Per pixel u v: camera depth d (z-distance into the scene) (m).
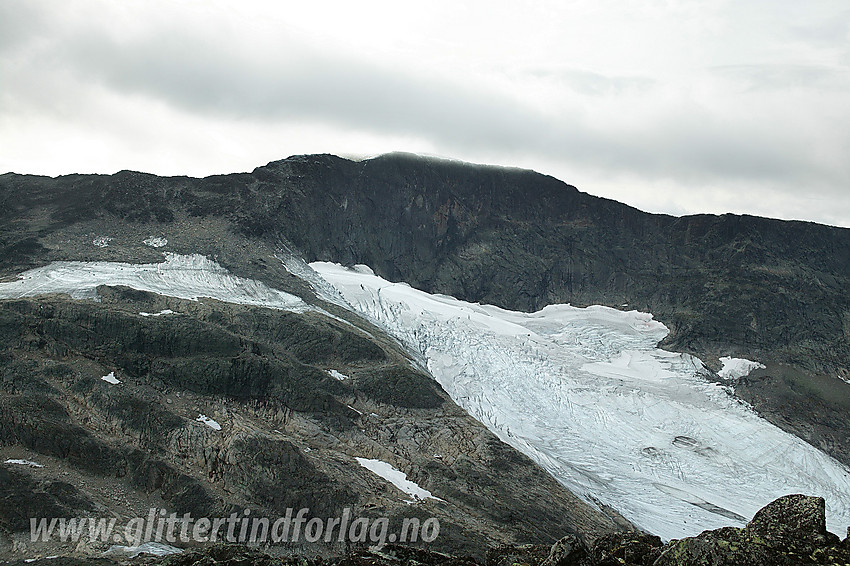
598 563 29.31
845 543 26.80
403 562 35.50
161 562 37.88
